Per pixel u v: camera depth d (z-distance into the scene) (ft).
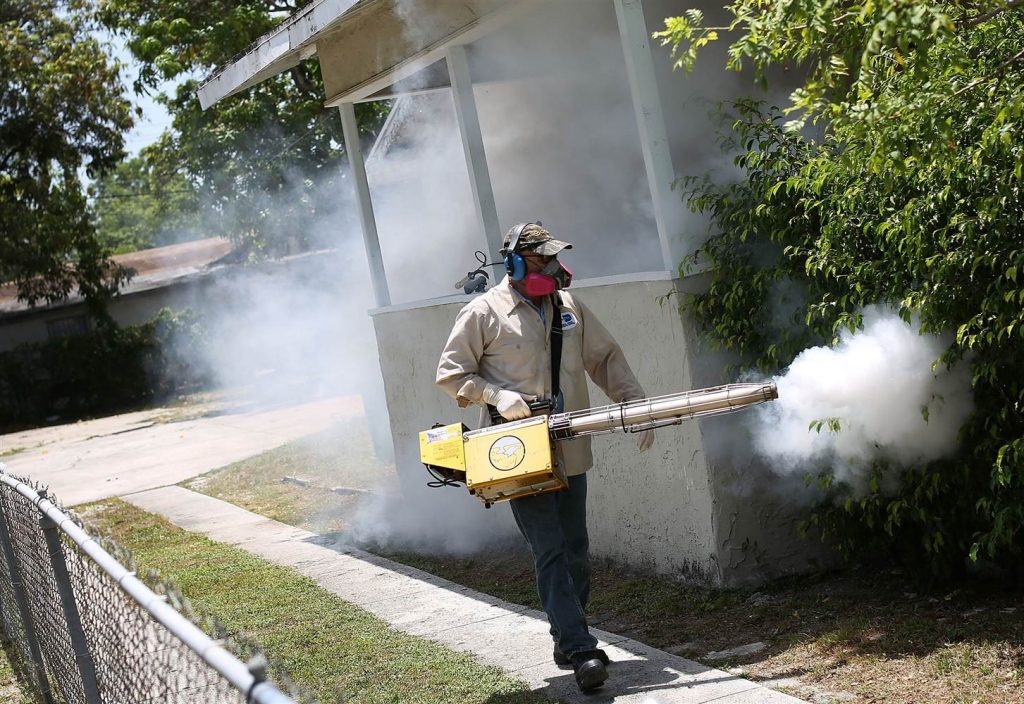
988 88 11.59
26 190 90.99
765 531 17.42
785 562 17.53
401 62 23.24
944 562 15.39
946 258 12.98
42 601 15.75
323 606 19.86
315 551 25.38
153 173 88.74
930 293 13.35
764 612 16.14
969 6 11.56
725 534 17.15
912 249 13.57
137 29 67.10
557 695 13.98
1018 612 14.47
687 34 12.41
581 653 13.93
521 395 14.35
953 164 12.26
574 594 14.29
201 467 44.62
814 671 13.67
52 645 15.61
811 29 10.68
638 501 18.94
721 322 16.72
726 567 17.16
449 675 15.12
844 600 16.15
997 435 14.14
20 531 16.94
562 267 14.55
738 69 11.96
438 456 13.93
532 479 13.47
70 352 98.07
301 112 64.64
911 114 10.51
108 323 100.32
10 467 57.62
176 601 8.93
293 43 23.07
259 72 25.11
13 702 17.63
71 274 96.37
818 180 13.92
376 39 23.98
